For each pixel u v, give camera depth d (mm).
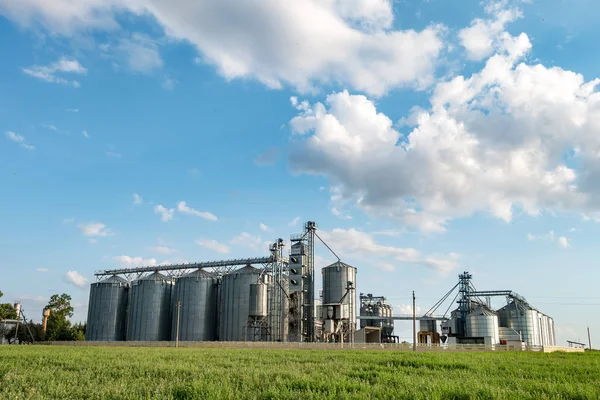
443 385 21859
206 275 130125
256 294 113062
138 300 131625
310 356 48000
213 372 28156
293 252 117062
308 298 116312
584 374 31531
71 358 41312
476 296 147500
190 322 125250
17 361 37969
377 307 165500
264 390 20406
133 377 25922
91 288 141375
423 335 147875
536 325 143125
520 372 31734
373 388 21375
